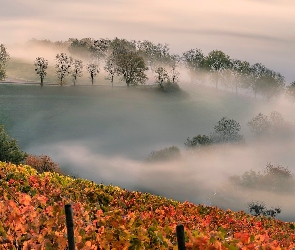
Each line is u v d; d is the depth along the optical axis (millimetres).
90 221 11203
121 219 11258
